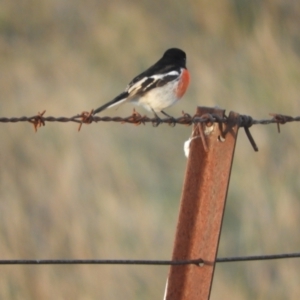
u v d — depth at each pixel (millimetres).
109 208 11898
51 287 10508
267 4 18625
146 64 19078
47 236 11422
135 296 10641
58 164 13133
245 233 12000
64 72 18562
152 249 11469
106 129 15281
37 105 16438
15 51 21031
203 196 6262
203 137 6250
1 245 11055
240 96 15477
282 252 11445
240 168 13258
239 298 10797
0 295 10297
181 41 19484
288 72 15555
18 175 12836
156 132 15547
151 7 21672
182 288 6297
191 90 16406
